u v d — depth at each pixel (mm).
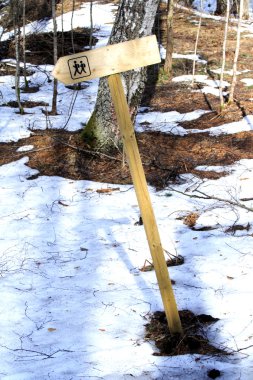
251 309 4480
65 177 8148
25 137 9742
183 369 3787
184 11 22266
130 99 8406
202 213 6617
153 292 4871
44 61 15648
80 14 21172
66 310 4648
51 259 5641
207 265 5297
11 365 3912
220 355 3938
